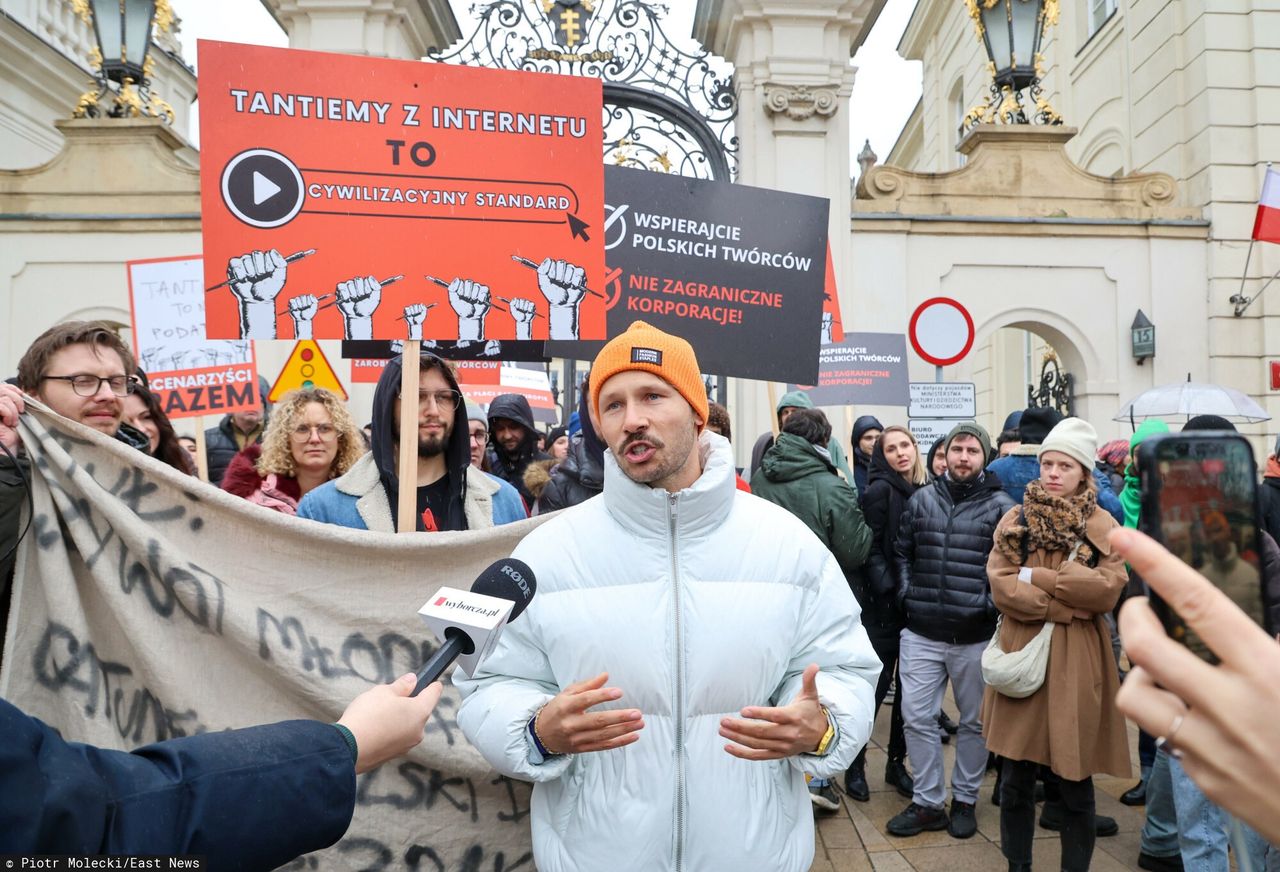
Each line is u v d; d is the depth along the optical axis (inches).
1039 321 350.3
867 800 164.4
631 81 349.1
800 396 200.1
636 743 64.6
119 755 37.4
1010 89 357.7
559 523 71.5
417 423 92.9
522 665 68.2
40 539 77.2
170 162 337.7
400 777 82.9
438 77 93.5
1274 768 22.5
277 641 80.5
